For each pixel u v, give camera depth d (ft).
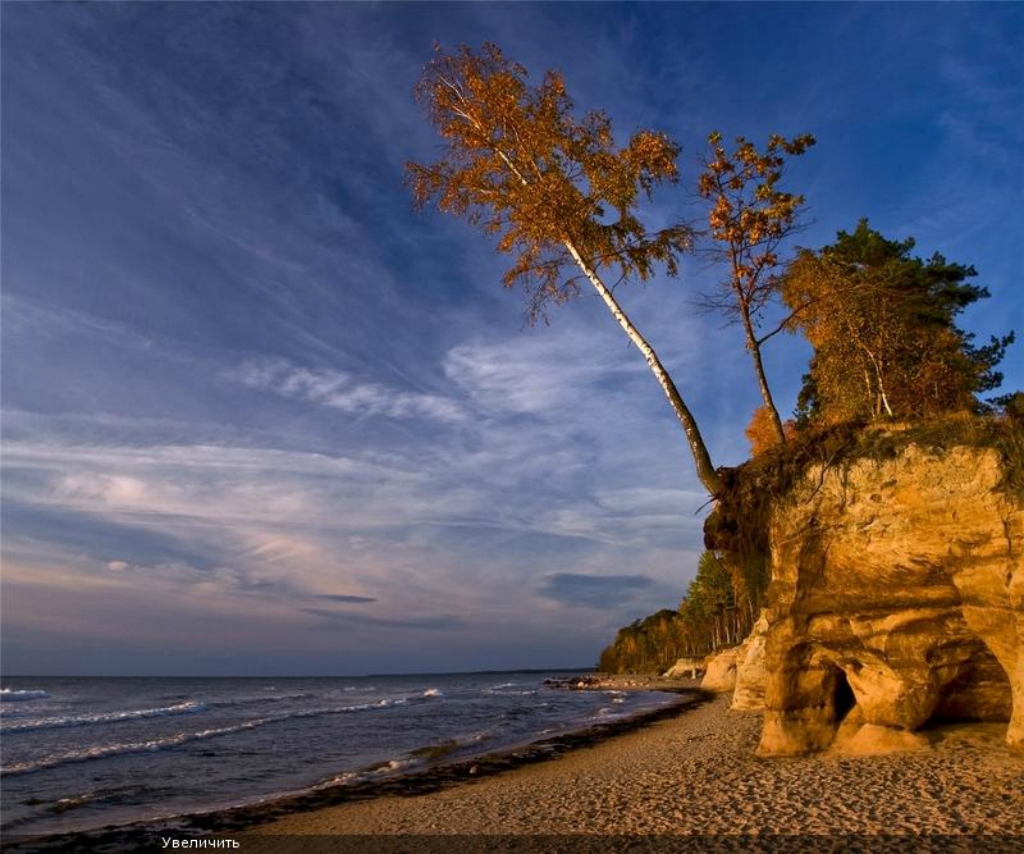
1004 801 31.86
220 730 130.72
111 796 66.74
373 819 48.14
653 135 56.95
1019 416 38.55
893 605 44.11
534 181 60.08
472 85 57.98
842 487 45.44
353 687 471.62
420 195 60.70
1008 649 38.75
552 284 62.08
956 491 39.91
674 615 463.01
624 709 150.10
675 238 59.16
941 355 77.51
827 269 63.05
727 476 53.21
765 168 56.29
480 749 90.63
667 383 55.88
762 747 51.03
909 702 44.42
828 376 73.15
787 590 48.42
